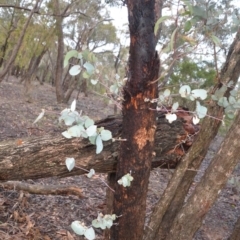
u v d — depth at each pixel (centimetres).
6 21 967
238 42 202
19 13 915
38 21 1019
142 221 199
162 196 217
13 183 346
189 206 191
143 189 193
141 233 202
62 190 356
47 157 230
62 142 230
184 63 620
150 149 189
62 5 1090
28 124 734
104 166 230
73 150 228
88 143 227
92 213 368
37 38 1114
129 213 195
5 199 348
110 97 187
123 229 197
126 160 189
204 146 211
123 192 193
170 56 175
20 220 318
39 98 1389
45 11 1009
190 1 147
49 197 381
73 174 238
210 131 207
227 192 564
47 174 236
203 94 166
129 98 182
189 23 147
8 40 983
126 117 185
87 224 342
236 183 225
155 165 238
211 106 207
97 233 330
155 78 177
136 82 177
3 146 236
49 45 1156
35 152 231
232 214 486
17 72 2384
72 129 155
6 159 230
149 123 184
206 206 188
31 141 236
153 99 177
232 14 156
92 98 1852
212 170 186
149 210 410
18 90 1487
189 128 231
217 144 660
